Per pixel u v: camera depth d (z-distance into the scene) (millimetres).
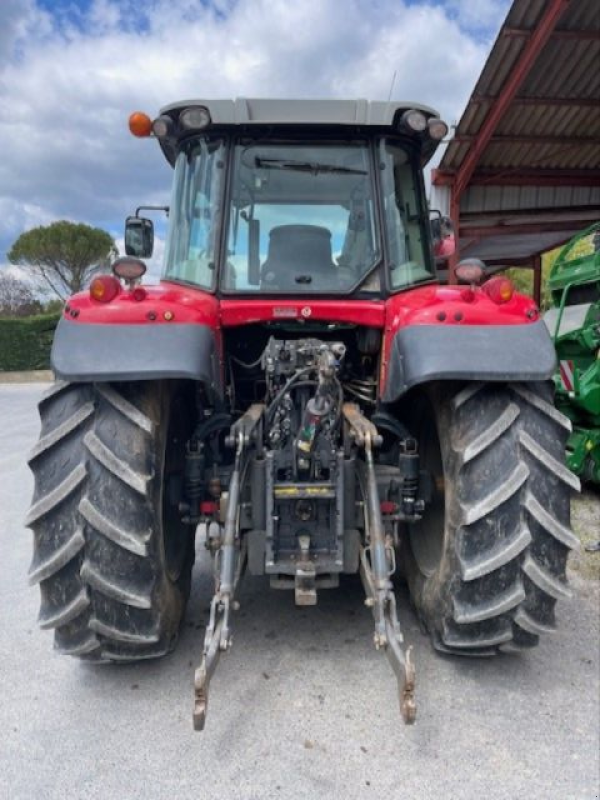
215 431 2656
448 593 2301
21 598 3223
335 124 2717
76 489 2164
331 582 2434
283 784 1906
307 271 2771
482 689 2357
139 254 3523
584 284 4961
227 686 2389
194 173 2869
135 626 2242
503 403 2285
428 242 2992
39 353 24891
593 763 1987
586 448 4605
